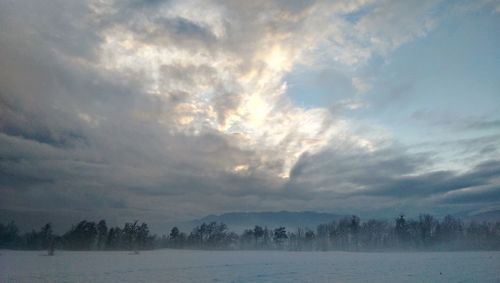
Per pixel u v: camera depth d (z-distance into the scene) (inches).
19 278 2046.0
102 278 2098.9
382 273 2455.7
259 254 5718.5
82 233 6742.1
